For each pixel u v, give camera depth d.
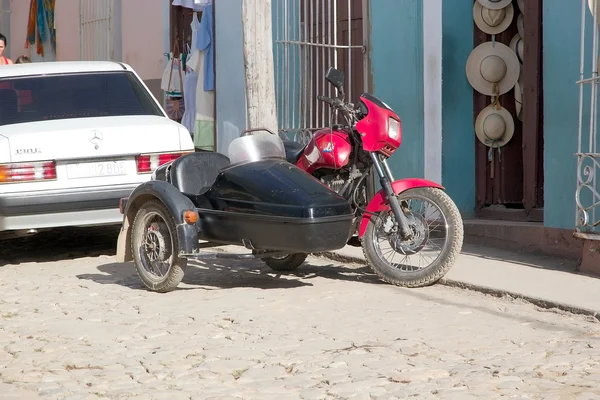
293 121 12.42
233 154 8.02
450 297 7.51
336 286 8.03
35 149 9.02
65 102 9.89
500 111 10.29
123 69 10.42
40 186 9.04
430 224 8.09
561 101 8.84
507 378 5.25
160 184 7.93
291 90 12.54
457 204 10.53
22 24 22.56
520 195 10.41
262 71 9.92
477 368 5.46
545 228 9.12
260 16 9.89
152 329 6.62
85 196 9.14
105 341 6.32
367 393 5.02
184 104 15.09
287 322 6.71
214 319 6.86
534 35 9.76
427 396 4.95
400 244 7.84
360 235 7.99
